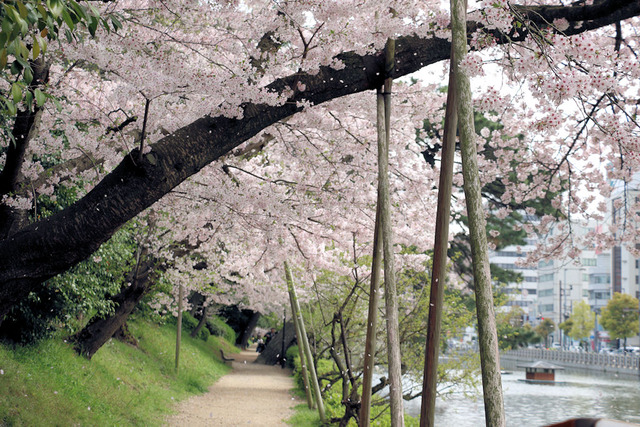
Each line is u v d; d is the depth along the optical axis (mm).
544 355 55562
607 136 6562
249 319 39375
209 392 15695
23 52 3324
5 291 4680
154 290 13969
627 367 41250
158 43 5645
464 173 3168
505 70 5039
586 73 4945
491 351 2809
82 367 10070
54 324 10070
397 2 5332
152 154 4766
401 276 9766
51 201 8438
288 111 5195
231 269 12039
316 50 5211
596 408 20500
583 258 86688
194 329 25844
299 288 12531
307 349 11172
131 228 11086
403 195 8539
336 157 7582
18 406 6668
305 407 13391
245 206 6859
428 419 3551
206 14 5672
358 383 8406
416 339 10398
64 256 4742
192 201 7117
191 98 6438
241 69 5203
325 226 8141
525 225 8367
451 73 3805
